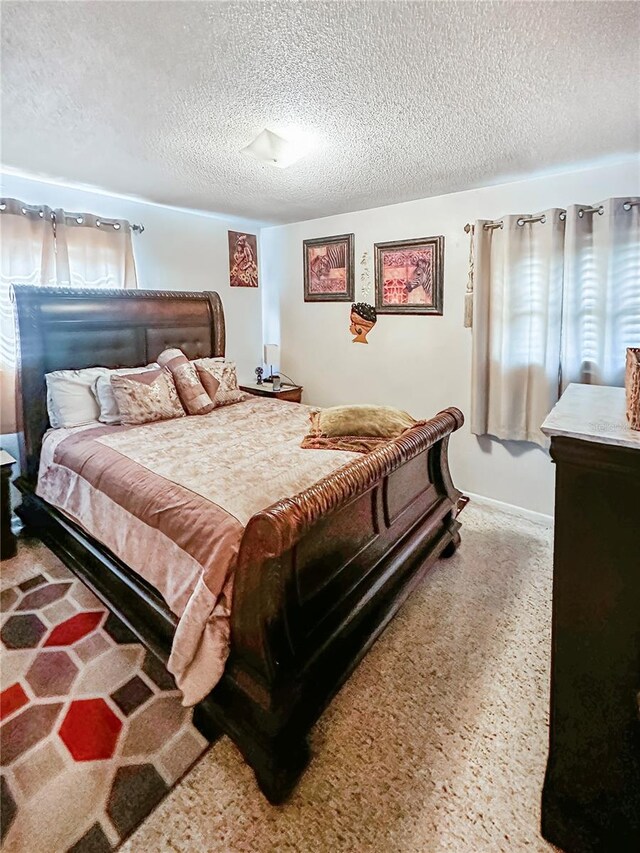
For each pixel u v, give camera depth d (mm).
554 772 1193
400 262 3578
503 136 2182
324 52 1461
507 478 3295
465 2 1221
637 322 2551
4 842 1233
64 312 2889
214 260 4156
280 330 4617
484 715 1640
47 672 1828
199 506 1681
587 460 1026
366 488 1654
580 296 2682
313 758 1479
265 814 1308
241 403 3486
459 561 2648
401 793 1369
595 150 2375
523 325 2938
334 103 1827
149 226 3623
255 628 1367
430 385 3598
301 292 4344
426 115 1943
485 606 2246
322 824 1283
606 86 1690
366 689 1760
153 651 1749
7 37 1360
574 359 2725
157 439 2494
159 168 2650
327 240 4031
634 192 2562
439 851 1218
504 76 1619
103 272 3254
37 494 2668
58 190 3057
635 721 1066
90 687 1756
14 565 2611
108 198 3328
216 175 2781
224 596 1471
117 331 3215
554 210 2666
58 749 1498
